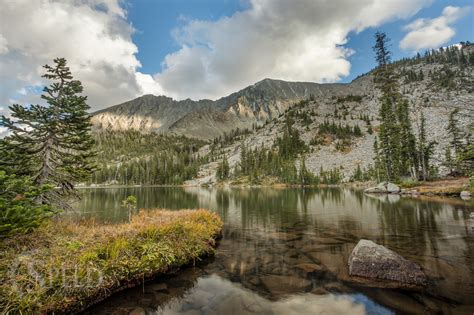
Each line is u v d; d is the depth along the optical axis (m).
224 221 20.48
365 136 142.12
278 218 21.69
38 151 14.03
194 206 32.28
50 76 14.66
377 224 17.30
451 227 15.41
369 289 7.24
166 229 10.75
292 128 166.25
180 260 9.66
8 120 13.14
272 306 6.46
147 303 6.86
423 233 14.11
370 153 118.06
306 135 159.00
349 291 7.16
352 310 6.09
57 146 14.93
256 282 8.11
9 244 7.68
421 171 55.91
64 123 14.83
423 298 6.61
